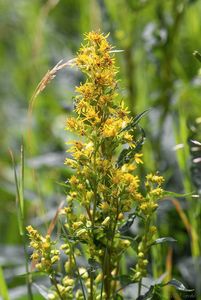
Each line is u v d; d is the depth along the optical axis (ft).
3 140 20.17
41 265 8.47
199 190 11.28
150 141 14.20
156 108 15.05
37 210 14.83
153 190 8.39
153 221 11.22
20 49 20.68
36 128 18.08
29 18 20.33
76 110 8.14
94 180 8.15
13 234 17.67
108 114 8.13
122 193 8.07
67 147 15.61
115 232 8.34
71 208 8.54
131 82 14.34
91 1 15.98
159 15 15.33
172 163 14.24
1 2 21.67
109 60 8.02
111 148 8.17
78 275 8.54
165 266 12.32
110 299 8.66
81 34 17.21
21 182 9.87
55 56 18.44
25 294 13.35
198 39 16.70
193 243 11.76
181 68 15.99
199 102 14.69
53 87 17.88
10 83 21.79
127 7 15.35
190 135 11.93
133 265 12.21
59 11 20.29
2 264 15.16
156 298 9.60
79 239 8.34
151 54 15.11
